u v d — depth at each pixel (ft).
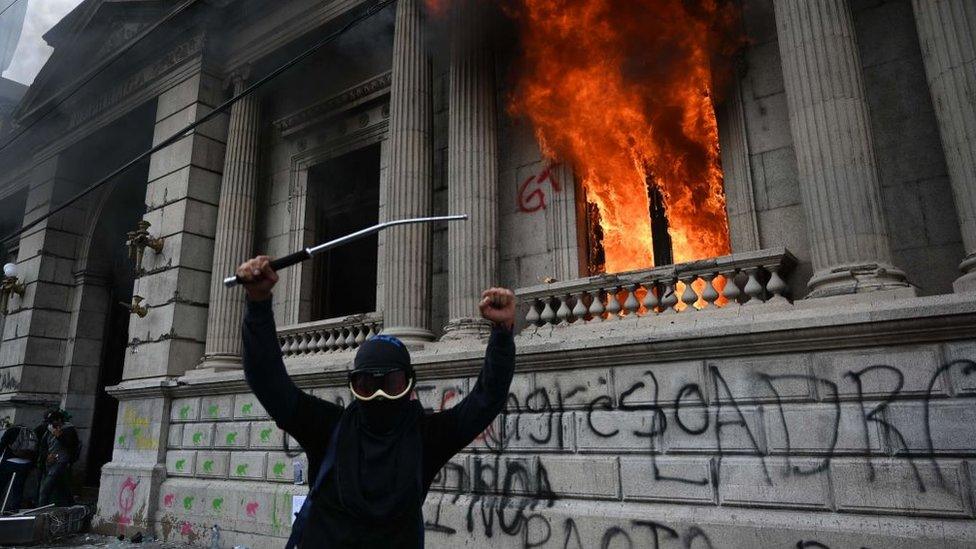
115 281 67.36
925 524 17.11
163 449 39.42
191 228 45.42
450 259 32.73
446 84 40.96
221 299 42.63
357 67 46.55
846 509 18.30
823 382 19.30
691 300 26.00
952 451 17.21
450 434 8.34
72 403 62.08
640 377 22.57
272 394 7.73
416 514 7.75
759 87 29.48
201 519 35.27
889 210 25.39
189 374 40.91
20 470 42.29
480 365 26.81
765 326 20.01
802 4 24.18
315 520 7.56
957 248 23.79
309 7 44.42
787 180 27.91
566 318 29.58
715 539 19.71
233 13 48.62
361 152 45.96
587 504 22.65
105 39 57.06
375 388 7.90
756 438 20.04
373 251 45.39
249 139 46.98
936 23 21.45
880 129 26.18
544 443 24.22
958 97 20.56
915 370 18.02
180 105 49.16
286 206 48.19
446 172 39.63
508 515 24.00
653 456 21.76
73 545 35.96
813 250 22.63
